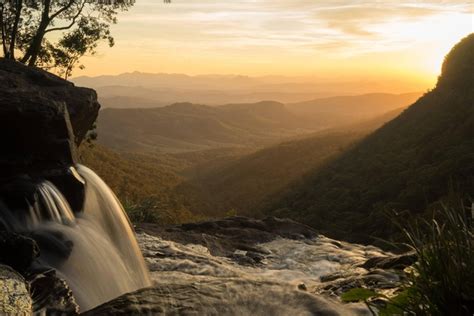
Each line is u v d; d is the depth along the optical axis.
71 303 3.52
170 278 6.50
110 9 22.75
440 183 47.34
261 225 11.12
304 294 2.61
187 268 7.16
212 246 9.52
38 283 3.68
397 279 4.01
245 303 2.49
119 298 2.55
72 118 7.39
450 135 65.50
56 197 5.30
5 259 3.87
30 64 21.08
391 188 57.25
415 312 2.23
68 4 21.47
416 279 2.37
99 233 5.58
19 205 4.82
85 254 4.87
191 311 2.39
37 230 4.75
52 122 5.82
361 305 2.61
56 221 5.09
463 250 2.30
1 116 5.40
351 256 9.02
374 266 6.12
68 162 5.89
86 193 5.88
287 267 8.45
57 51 22.59
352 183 69.12
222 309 2.42
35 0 20.48
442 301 2.22
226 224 11.10
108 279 4.95
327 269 8.21
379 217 42.44
